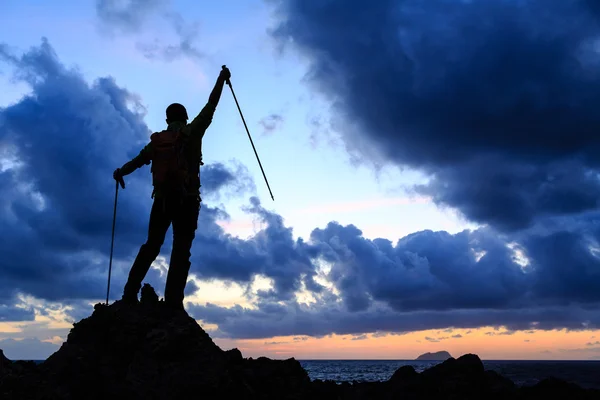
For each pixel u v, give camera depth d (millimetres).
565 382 9938
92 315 8148
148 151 8531
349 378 80500
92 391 7344
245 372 8633
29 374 7316
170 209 8453
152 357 7586
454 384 9461
